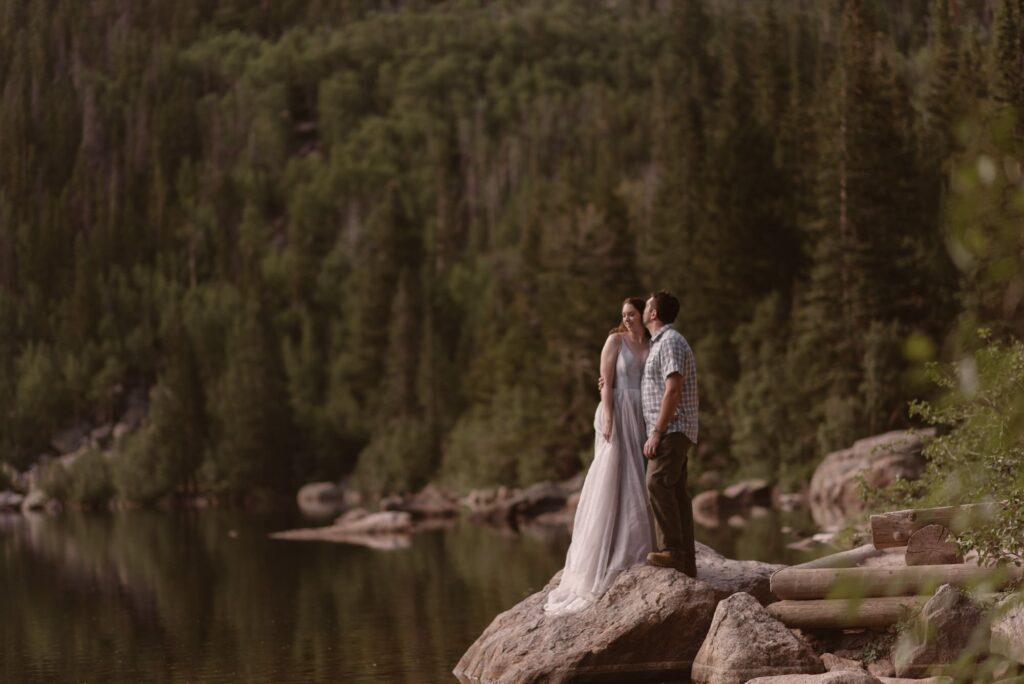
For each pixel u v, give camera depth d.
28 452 108.88
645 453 9.73
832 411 44.44
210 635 12.78
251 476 87.81
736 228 59.09
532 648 9.38
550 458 59.97
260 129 188.00
